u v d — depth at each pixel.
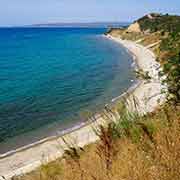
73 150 5.83
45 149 22.16
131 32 148.00
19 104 35.78
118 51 103.19
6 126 28.00
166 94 6.14
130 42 131.12
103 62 76.81
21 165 19.62
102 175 4.91
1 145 23.72
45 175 7.88
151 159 4.16
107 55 92.81
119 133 5.99
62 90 43.75
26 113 32.09
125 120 6.17
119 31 180.38
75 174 5.81
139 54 88.75
